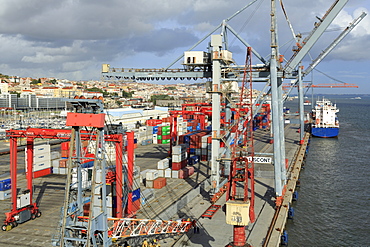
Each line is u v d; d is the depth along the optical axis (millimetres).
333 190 64875
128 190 43219
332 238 43594
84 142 63250
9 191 54000
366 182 70375
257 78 53375
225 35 57812
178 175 65000
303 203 57219
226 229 40219
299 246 41219
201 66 56625
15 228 40875
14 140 43406
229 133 55156
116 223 32875
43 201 51250
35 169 66125
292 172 71562
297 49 53094
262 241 36688
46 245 35906
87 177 42531
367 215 51656
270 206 48406
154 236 37062
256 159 57750
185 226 39562
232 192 36594
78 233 28406
